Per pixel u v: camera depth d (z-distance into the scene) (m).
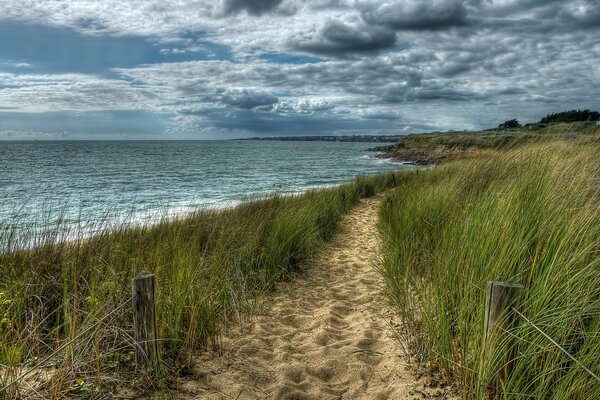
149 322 3.17
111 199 17.05
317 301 5.35
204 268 5.12
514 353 2.49
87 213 12.22
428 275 4.33
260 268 6.11
